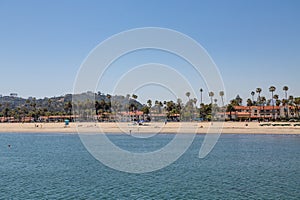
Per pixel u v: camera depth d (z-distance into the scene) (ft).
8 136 351.46
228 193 99.40
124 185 111.75
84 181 118.62
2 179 123.13
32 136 347.56
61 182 117.19
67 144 261.03
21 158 184.34
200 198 94.22
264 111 545.85
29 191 104.58
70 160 173.88
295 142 255.09
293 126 358.02
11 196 98.63
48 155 196.75
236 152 198.80
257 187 106.63
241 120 477.36
